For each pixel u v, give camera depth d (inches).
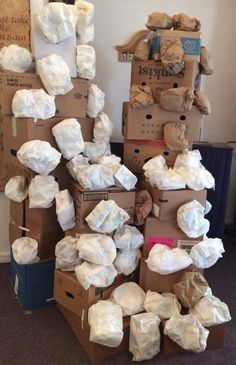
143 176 82.9
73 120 77.3
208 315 71.5
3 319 80.9
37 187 75.6
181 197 74.5
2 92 77.2
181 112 78.9
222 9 117.1
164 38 76.4
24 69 79.8
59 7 73.0
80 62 79.4
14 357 70.1
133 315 71.1
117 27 110.0
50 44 76.7
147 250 77.1
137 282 80.7
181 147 79.2
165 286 76.5
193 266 76.7
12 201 89.5
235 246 124.3
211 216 121.0
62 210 72.6
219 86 125.0
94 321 66.5
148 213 75.9
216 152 115.4
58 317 82.7
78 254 73.2
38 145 72.0
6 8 89.4
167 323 68.5
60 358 70.3
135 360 69.8
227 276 103.7
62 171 80.9
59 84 75.1
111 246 70.9
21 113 73.6
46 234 82.7
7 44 91.4
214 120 128.4
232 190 135.7
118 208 71.7
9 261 105.9
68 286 73.8
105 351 69.5
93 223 70.2
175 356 71.8
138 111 78.8
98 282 69.5
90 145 83.0
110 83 113.6
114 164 77.1
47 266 83.5
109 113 115.7
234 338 77.8
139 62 79.2
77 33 80.5
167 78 79.0
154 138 80.7
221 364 70.3
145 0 110.0
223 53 121.8
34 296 83.4
